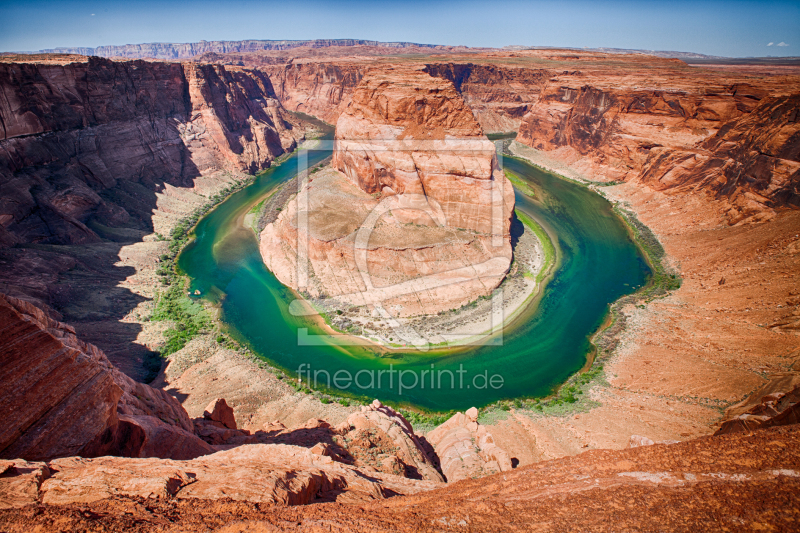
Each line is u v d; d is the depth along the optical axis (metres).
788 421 17.69
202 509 9.77
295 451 17.16
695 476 10.55
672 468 11.10
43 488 10.20
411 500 11.90
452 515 10.05
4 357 12.48
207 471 12.31
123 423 16.33
